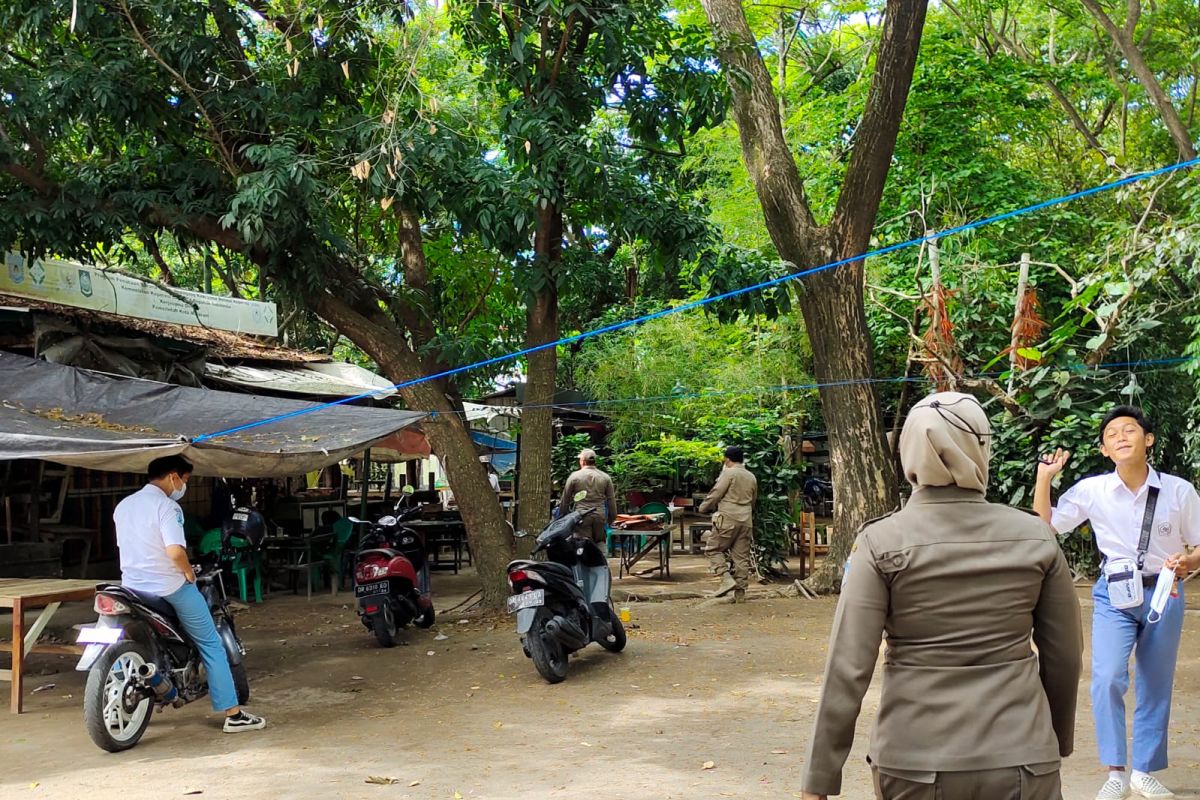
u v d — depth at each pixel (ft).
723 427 45.52
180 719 22.16
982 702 8.18
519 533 32.99
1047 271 43.50
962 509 8.70
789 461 50.19
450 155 31.94
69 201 30.60
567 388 66.74
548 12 32.94
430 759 18.74
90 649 19.48
